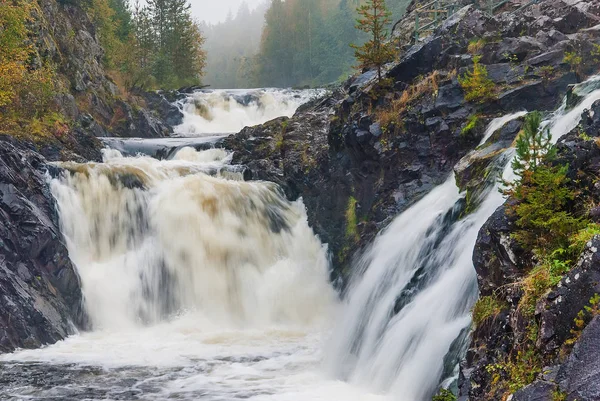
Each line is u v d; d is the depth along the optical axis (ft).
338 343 45.16
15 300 48.08
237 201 64.90
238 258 62.13
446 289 36.04
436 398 26.86
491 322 26.05
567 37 55.21
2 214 51.70
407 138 57.26
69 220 58.70
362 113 61.62
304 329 56.03
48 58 89.97
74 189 60.18
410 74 61.16
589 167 26.37
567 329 20.66
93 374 39.78
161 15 190.90
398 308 40.29
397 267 46.21
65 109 84.94
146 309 57.36
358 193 63.10
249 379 38.65
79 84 97.45
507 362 23.39
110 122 100.99
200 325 56.39
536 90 51.93
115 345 48.49
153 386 37.14
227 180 66.85
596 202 25.32
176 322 57.11
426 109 56.34
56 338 49.24
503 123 49.21
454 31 60.13
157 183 63.93
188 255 60.49
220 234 62.34
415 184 55.57
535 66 53.42
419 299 37.99
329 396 34.81
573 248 23.65
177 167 67.51
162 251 60.08
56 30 98.73
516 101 52.47
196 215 62.23
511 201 27.71
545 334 21.26
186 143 80.84
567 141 28.78
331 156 66.44
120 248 60.18
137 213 61.67
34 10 88.99
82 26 111.86
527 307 23.17
